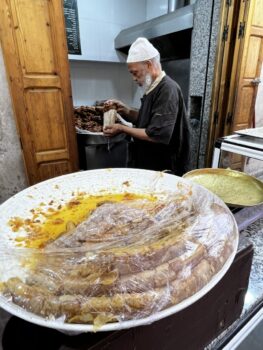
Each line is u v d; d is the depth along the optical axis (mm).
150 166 1472
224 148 1279
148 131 1304
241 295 586
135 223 519
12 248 461
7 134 1425
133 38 2363
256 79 1980
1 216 592
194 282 381
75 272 379
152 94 1333
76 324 333
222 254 438
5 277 384
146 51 1274
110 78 2967
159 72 1336
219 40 1715
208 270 405
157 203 622
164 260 401
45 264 397
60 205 680
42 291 359
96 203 683
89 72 2770
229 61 1834
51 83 1432
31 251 438
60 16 1332
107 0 2420
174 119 1284
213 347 580
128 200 667
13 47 1269
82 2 2270
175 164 1523
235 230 512
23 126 1433
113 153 1790
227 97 1929
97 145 1702
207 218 514
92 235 479
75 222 579
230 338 601
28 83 1365
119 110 1806
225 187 800
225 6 1625
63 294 354
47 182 757
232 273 508
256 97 2092
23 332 379
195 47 1905
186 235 458
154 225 505
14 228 570
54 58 1397
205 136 2027
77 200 705
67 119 1562
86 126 1895
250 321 631
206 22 1762
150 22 2273
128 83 3164
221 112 1973
